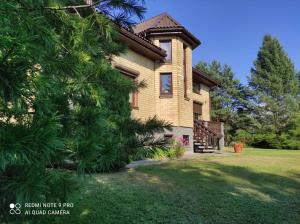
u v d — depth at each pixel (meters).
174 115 16.03
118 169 8.73
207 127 19.56
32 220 2.22
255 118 35.12
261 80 36.28
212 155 15.41
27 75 1.66
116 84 2.59
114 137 2.32
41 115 1.75
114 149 2.00
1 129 1.50
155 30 16.14
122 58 13.24
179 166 10.25
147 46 13.96
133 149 2.74
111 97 2.63
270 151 20.77
